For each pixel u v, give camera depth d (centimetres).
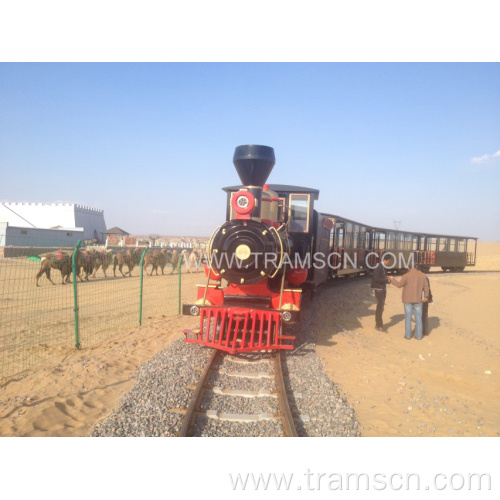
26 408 491
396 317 1251
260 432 447
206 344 680
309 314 1098
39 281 1989
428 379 711
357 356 786
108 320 1134
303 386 579
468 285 2431
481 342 1023
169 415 467
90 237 5803
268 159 769
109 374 621
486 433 496
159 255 2564
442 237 3350
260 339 685
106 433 428
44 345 839
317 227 1041
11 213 5328
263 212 783
